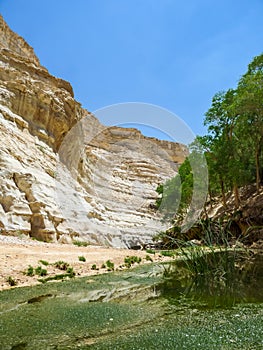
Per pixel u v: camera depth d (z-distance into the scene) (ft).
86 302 12.23
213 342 7.82
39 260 20.74
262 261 22.84
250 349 7.36
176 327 9.04
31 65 68.59
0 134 45.34
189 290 14.15
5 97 52.13
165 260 27.25
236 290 13.83
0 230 32.09
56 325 9.35
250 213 50.29
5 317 10.14
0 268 17.35
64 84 75.41
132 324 9.42
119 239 44.96
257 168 61.16
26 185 40.57
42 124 58.90
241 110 53.62
